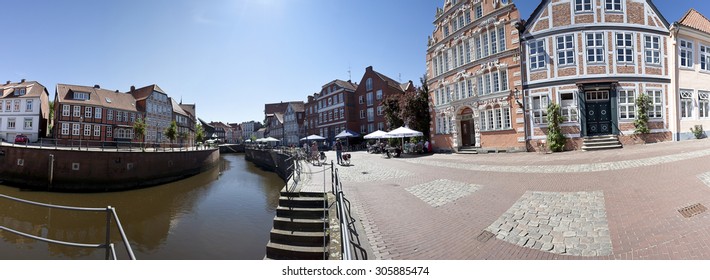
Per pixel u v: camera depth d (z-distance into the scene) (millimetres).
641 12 18516
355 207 8695
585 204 7133
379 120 49375
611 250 4902
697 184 7250
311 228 9039
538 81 19156
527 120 19531
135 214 17703
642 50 18266
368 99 51781
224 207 19328
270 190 24969
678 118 18219
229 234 14078
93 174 23781
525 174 11352
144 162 26391
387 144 32844
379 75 50719
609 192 7742
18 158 24344
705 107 19359
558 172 10984
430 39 27625
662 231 5246
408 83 52688
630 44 18281
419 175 13531
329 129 58500
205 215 17422
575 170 10977
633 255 4656
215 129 122375
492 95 21328
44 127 49781
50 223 15609
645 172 9234
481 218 7004
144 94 58219
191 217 17016
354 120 54344
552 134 18156
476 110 22547
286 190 11219
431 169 15102
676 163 9781
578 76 18156
